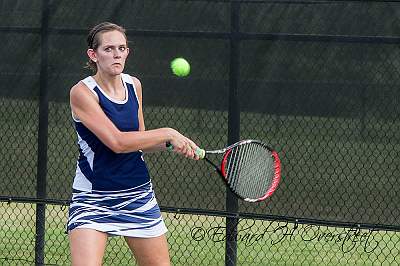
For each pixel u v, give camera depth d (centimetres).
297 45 1634
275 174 1285
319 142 1634
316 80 1630
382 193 1611
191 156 1159
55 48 1744
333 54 1622
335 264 1820
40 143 1755
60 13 1742
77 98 1109
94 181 1119
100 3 1720
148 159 1709
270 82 1648
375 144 1609
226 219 1675
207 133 1677
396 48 1594
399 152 1598
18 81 1764
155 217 1151
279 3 1638
